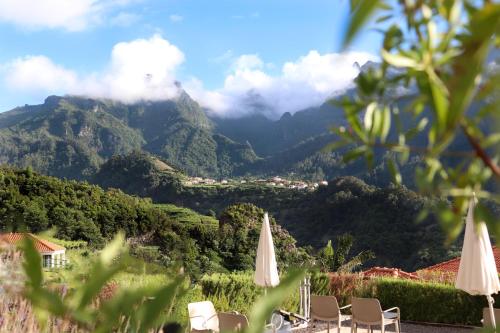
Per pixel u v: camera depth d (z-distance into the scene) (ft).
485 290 21.94
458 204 1.37
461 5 1.17
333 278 39.11
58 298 1.14
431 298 35.91
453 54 1.15
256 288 31.42
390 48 1.32
